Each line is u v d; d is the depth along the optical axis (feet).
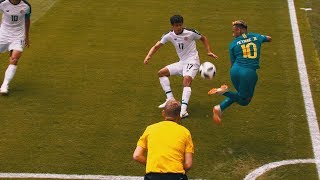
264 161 101.35
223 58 150.82
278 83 135.13
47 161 100.99
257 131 112.27
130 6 196.75
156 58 150.71
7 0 126.41
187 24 178.29
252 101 125.39
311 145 106.93
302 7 196.65
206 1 203.10
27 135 110.11
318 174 97.25
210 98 127.44
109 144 107.14
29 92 129.18
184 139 77.82
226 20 182.50
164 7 195.93
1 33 129.08
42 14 187.62
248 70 104.17
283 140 108.78
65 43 160.97
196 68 118.11
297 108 122.42
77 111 120.57
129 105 123.65
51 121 115.96
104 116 118.52
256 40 106.83
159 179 75.97
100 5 197.77
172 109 79.61
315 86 133.69
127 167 99.35
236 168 99.04
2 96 126.52
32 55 151.43
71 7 195.52
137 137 110.01
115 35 168.04
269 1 203.51
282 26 176.96
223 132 111.86
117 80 136.56
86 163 100.48
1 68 143.33
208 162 100.78
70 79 136.77
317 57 151.84
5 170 97.91
